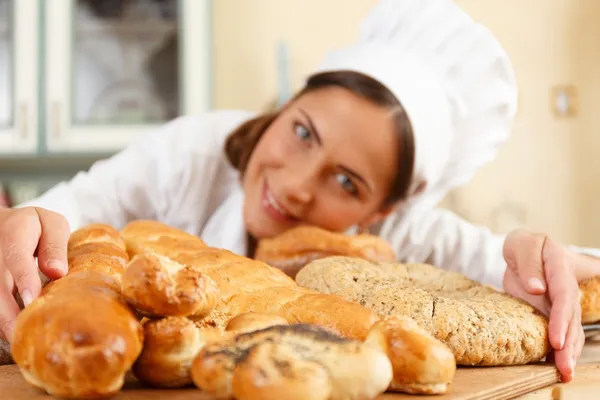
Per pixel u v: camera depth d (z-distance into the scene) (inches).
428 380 14.4
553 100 89.1
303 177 35.1
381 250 29.4
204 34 75.6
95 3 75.4
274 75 86.1
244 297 17.1
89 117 75.6
